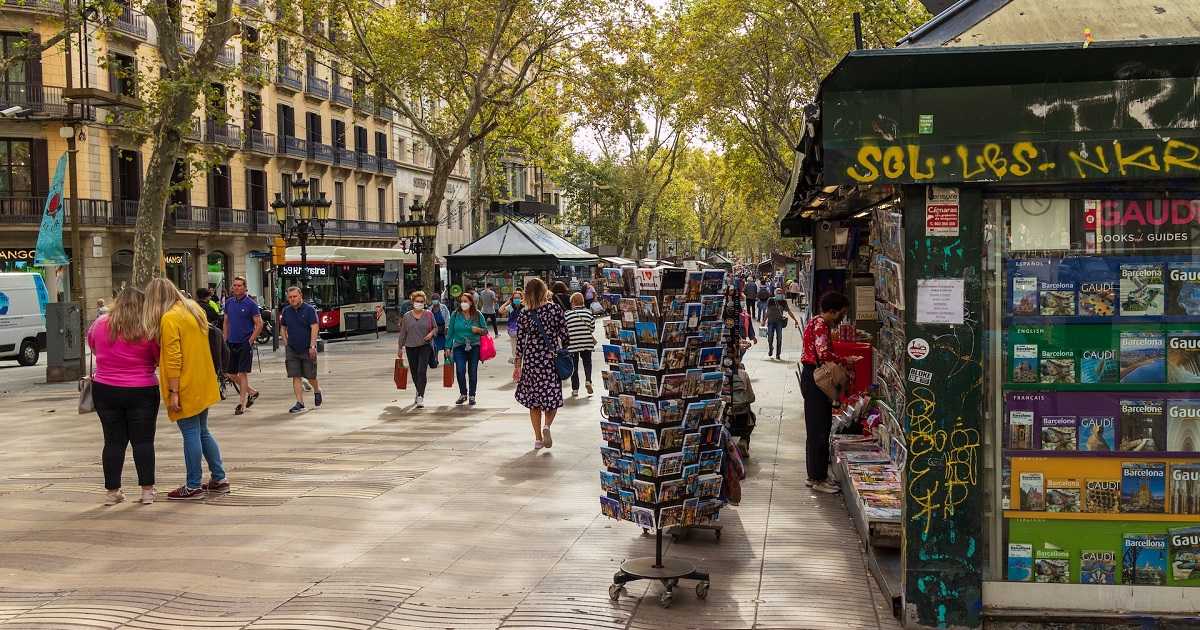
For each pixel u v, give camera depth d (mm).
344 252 35844
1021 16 4945
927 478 4922
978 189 4812
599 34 28281
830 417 8305
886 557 6027
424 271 31219
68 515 7598
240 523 7273
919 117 4750
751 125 40125
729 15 30438
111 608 5383
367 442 10984
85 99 18922
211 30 19281
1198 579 4863
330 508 7727
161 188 19641
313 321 13836
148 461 7996
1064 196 4859
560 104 30266
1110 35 4773
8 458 10398
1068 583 4926
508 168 65000
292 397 15766
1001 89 4703
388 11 30266
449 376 14320
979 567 4914
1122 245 4859
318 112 50125
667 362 5992
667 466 5977
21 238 34688
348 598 5527
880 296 7094
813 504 7805
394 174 57719
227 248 43312
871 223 7730
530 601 5484
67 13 20609
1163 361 4848
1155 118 4641
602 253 56969
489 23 29016
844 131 4781
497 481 8758
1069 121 4684
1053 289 4895
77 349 20156
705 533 6922
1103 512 4898
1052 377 4902
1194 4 4902
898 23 24266
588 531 6996
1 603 5488
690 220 87125
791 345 27516
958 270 4840
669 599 5410
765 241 120688
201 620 5199
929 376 4887
